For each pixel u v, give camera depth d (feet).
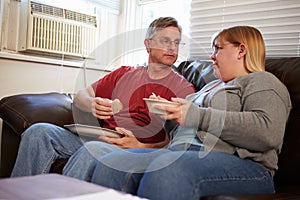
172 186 3.07
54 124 5.37
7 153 5.61
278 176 4.37
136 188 3.54
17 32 7.24
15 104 5.53
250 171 3.55
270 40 6.29
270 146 3.71
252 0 6.49
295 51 5.99
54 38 7.52
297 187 4.00
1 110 5.57
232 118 3.69
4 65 6.89
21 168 4.75
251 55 4.41
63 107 5.70
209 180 3.18
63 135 4.95
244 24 6.64
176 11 8.29
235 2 6.75
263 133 3.63
